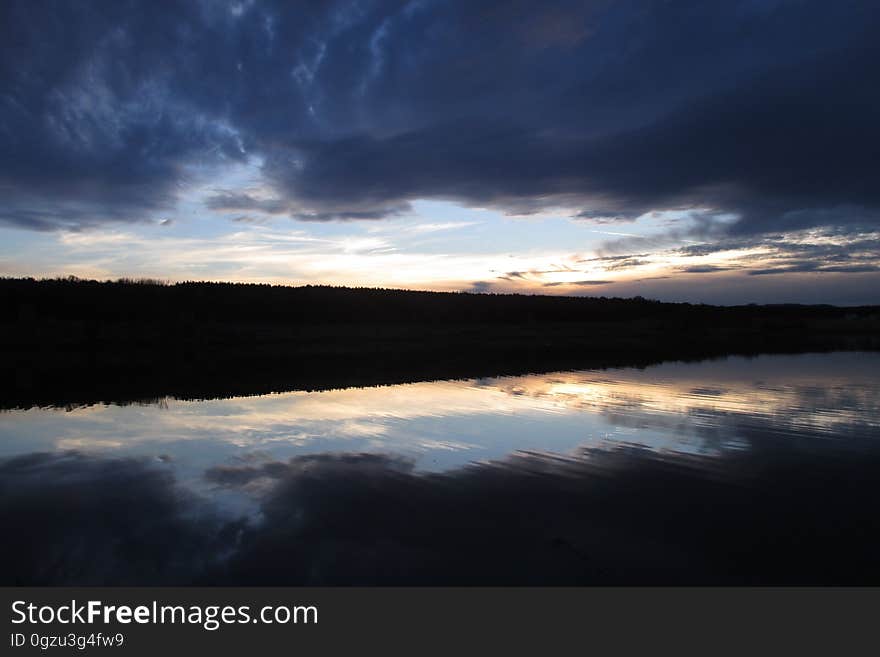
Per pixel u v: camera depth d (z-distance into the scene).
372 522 5.88
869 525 5.77
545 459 8.28
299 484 7.14
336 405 13.21
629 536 5.53
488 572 4.84
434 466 7.94
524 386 16.45
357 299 53.00
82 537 5.54
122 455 8.66
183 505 6.40
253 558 5.09
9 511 6.23
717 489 6.88
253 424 10.99
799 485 7.03
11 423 11.16
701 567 4.91
